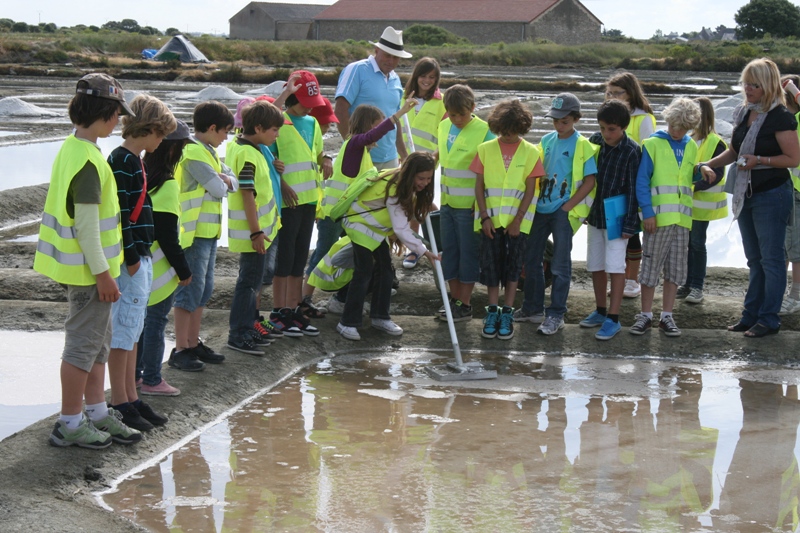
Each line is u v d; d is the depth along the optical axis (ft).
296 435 17.26
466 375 20.85
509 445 16.89
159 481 15.03
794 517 13.99
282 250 22.26
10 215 41.11
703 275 25.66
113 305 15.88
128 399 16.69
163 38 217.77
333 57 196.54
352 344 23.18
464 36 260.21
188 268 17.20
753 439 17.43
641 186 22.63
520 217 22.66
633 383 20.89
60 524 12.78
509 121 21.94
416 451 16.52
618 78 24.61
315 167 22.58
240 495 14.52
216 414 18.13
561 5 257.34
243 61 189.67
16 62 159.22
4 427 17.16
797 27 298.97
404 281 28.78
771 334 23.30
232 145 20.36
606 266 23.00
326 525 13.44
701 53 205.05
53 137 68.23
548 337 23.52
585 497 14.60
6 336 23.52
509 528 13.38
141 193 15.61
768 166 21.98
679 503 14.44
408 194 21.26
